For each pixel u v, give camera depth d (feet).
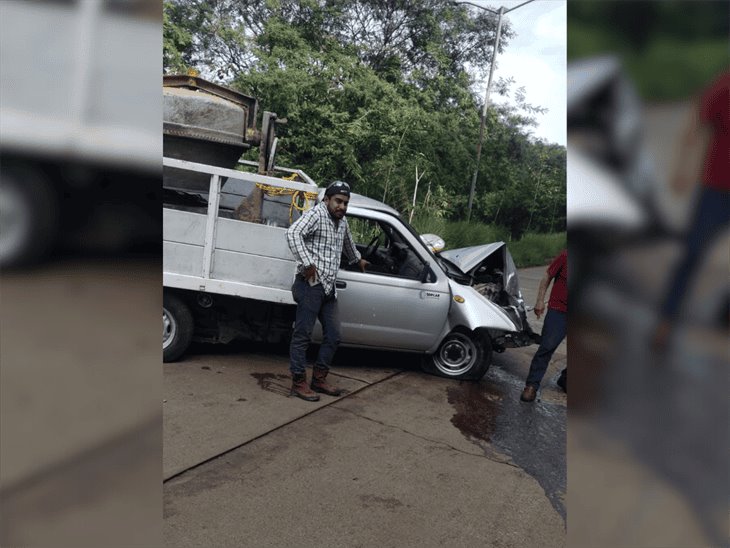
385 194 40.19
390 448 9.59
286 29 42.34
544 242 46.88
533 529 7.54
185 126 12.57
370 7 46.98
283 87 39.37
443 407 11.80
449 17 49.19
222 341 12.91
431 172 43.93
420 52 49.93
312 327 11.34
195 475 8.04
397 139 42.68
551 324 12.31
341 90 42.22
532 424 11.30
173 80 13.02
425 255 13.38
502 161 54.03
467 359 13.70
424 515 7.66
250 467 8.43
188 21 39.68
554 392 13.64
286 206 12.88
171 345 12.28
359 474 8.58
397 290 12.94
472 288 13.98
